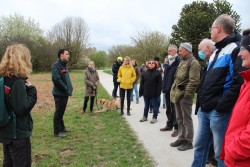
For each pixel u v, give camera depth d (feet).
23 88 10.89
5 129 10.94
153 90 26.94
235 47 11.59
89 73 32.71
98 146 20.31
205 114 12.98
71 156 18.25
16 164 11.20
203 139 13.34
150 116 30.81
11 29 169.99
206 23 84.02
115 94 43.57
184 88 18.69
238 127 8.59
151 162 17.08
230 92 11.00
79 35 180.45
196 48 84.38
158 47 121.49
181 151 18.95
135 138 22.07
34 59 140.26
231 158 8.34
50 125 26.45
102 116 31.09
